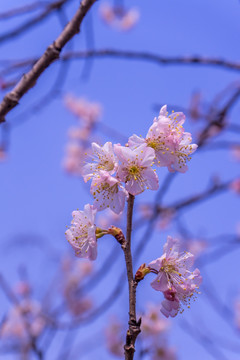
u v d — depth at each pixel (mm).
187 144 1014
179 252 993
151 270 978
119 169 983
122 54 1329
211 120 1662
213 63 1412
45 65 1038
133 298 945
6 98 1038
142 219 1814
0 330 1597
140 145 991
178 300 981
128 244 959
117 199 989
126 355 928
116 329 2516
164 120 1005
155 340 2252
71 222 998
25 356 1463
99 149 1010
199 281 992
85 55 1287
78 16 1034
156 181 979
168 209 1737
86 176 1006
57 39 1036
